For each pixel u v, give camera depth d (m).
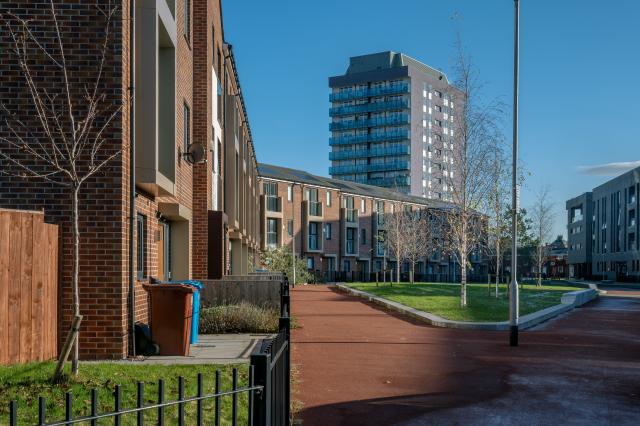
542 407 8.35
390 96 121.69
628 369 11.41
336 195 71.06
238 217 28.81
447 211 27.84
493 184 26.61
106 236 9.78
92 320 9.68
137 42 10.82
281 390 4.68
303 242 65.56
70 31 9.91
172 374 8.15
